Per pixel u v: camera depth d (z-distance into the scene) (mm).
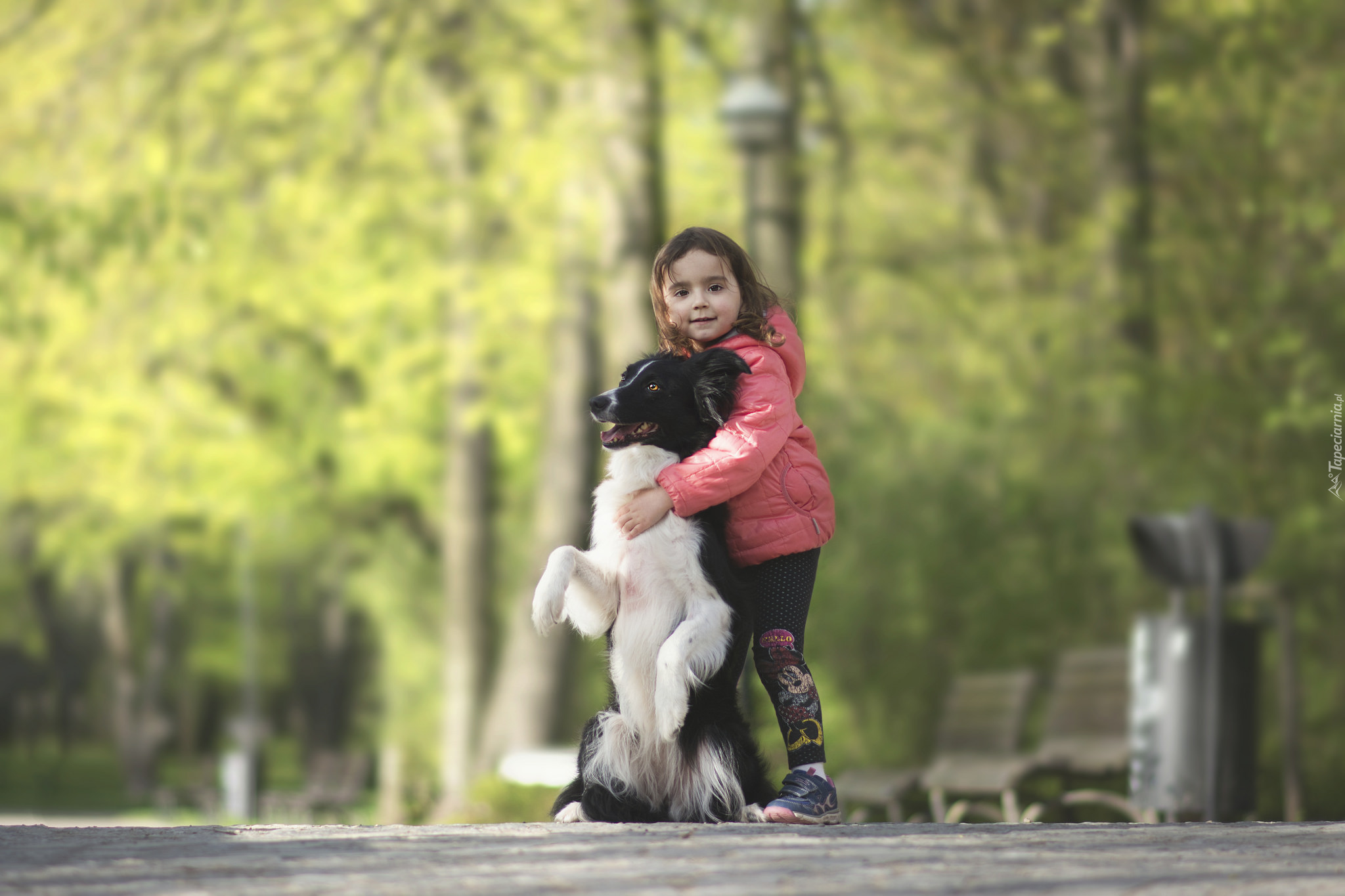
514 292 14898
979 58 15305
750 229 11461
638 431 4746
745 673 8836
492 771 15227
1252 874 3391
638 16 13984
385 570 27156
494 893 3137
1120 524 13352
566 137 14195
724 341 5000
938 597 12898
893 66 15375
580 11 14258
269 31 14250
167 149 13984
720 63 14383
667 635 4531
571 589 4637
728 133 11484
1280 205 14336
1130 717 8359
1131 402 13992
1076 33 15094
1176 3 14828
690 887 3209
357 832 4281
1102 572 13203
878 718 12641
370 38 14195
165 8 14133
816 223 15359
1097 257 14891
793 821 4590
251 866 3510
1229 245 14547
